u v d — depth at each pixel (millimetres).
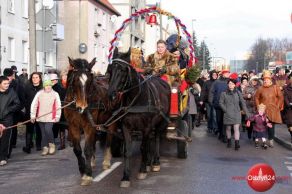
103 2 46625
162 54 10547
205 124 21375
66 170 10000
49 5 15398
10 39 30156
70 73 8633
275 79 20484
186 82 11609
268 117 13914
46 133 12156
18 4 30844
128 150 8562
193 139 15750
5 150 10742
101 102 8758
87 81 8258
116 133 9484
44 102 12055
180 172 9812
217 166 10555
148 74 10250
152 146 9672
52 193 7902
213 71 18406
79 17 42188
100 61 46625
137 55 10289
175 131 10727
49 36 14477
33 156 11977
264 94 14172
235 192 8070
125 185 8375
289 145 13836
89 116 8438
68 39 42312
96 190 8125
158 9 11812
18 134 15203
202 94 18375
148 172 9789
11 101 10805
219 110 15477
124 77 8375
